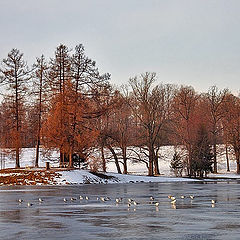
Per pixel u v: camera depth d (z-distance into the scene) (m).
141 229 18.16
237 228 18.27
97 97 63.44
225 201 30.05
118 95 67.75
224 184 56.09
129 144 79.81
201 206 26.77
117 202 29.34
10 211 24.75
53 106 62.47
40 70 66.19
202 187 48.41
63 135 60.31
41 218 21.66
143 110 79.44
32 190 43.66
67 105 60.84
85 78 63.53
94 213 23.47
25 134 67.50
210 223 19.67
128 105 80.38
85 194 37.69
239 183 59.22
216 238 16.06
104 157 76.75
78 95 62.19
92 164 64.44
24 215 22.89
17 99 65.81
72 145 61.19
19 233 17.38
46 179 56.75
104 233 17.27
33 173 58.19
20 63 66.00
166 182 63.34
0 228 18.64
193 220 20.62
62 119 60.53
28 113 68.06
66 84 61.97
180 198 32.81
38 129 66.25
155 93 81.00
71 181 57.34
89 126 64.31
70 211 24.50
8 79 65.69
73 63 63.19
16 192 40.69
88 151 65.00
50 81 64.00
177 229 18.09
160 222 20.03
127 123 79.88
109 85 64.62
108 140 74.69
